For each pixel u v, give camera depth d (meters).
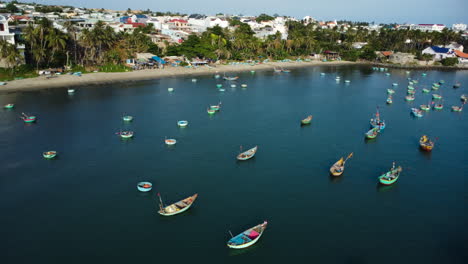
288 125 124.38
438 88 196.88
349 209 73.00
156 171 86.88
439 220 70.38
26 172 84.38
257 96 167.50
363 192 79.81
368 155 99.81
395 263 58.47
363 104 157.25
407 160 97.25
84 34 191.62
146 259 57.66
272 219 68.81
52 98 149.12
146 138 107.81
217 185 81.00
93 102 145.88
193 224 66.81
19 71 175.88
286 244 61.94
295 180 84.38
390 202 76.12
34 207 70.75
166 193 77.00
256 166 91.25
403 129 123.19
